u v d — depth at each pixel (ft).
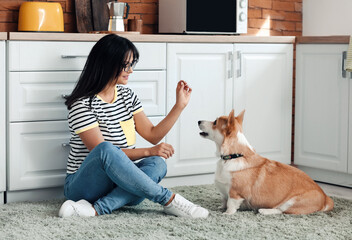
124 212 8.09
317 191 8.30
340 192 10.60
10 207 8.57
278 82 11.70
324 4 13.19
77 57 9.33
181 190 10.00
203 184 10.80
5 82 8.84
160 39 10.14
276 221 7.79
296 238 7.07
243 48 11.17
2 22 10.38
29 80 8.97
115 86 8.51
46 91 9.11
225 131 8.21
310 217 8.05
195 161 10.83
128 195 7.91
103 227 7.28
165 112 10.37
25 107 8.99
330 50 11.10
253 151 8.39
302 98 11.77
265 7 13.34
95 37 9.47
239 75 11.16
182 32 11.18
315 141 11.55
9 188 8.98
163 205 7.86
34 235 6.93
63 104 9.29
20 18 10.09
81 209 7.72
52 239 6.79
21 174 9.06
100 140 7.88
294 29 13.85
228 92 11.08
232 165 8.13
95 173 7.61
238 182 8.11
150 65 10.10
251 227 7.48
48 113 9.16
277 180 8.20
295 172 8.38
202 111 10.80
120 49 7.99
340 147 11.05
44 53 9.05
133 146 8.60
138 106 8.79
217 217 7.91
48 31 10.06
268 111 11.64
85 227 7.25
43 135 9.18
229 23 11.46
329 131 11.24
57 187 9.51
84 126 7.85
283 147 11.94
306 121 11.71
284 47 11.68
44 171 9.26
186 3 11.02
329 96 11.19
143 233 7.09
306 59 11.64
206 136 8.50
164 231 7.20
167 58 10.29
